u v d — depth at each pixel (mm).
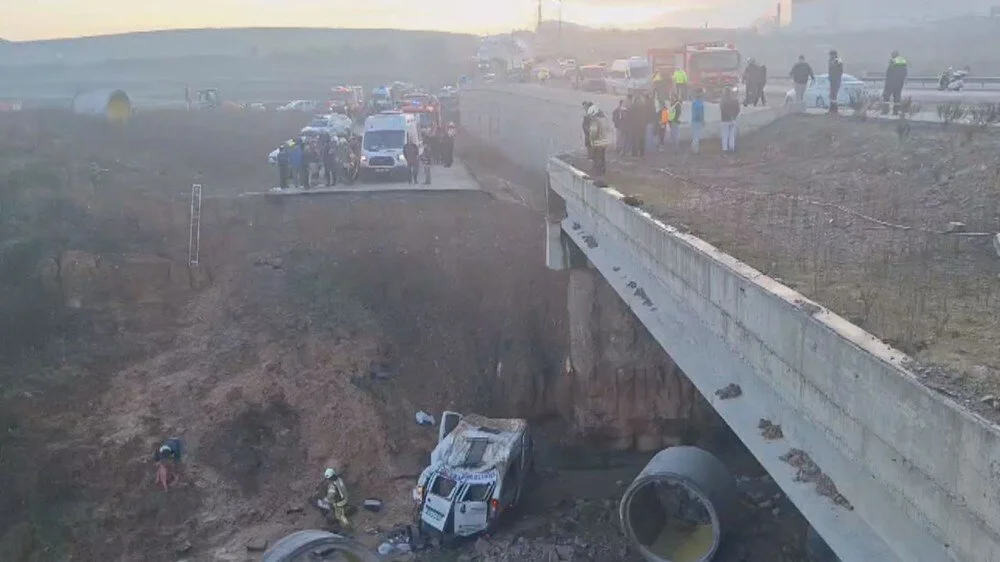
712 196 17250
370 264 29812
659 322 14773
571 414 27703
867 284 10172
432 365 27391
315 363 25781
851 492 8141
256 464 22469
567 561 18594
